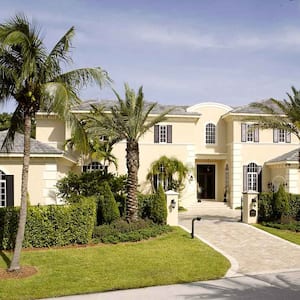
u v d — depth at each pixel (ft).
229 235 68.03
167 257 51.75
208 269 45.98
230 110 121.49
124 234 62.85
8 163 79.51
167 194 75.46
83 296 36.76
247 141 115.44
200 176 127.13
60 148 107.65
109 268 46.32
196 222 82.94
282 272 44.96
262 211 82.07
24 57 41.14
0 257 51.98
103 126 71.87
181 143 113.80
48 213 57.82
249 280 41.60
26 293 37.45
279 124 82.17
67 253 53.72
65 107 41.73
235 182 114.21
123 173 109.09
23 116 48.67
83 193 81.76
